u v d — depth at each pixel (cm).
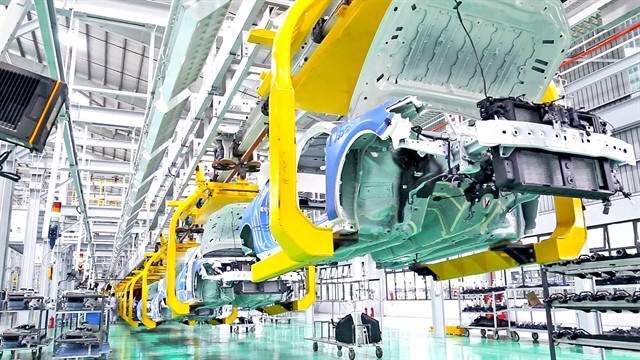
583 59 1267
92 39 971
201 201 750
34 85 319
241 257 695
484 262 389
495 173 232
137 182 865
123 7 548
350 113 305
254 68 671
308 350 970
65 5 523
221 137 679
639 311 453
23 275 1093
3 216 791
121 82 1176
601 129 253
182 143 687
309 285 766
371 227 308
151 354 924
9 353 947
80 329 997
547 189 234
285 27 271
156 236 1302
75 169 930
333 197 278
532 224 349
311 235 249
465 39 291
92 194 2080
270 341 1168
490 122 226
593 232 1191
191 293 738
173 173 800
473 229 334
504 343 1030
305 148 346
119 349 1016
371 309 1444
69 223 1881
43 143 323
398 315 1872
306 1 279
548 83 316
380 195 306
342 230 272
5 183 805
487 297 1276
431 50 293
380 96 300
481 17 282
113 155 1731
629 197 256
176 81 500
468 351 894
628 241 1094
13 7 407
